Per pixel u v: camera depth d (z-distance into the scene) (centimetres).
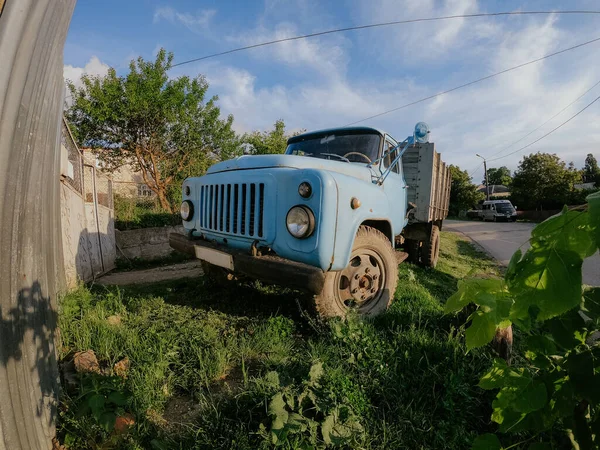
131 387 212
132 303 377
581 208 77
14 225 159
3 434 143
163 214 1022
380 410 212
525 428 103
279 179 277
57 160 301
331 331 279
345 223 264
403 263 649
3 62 148
